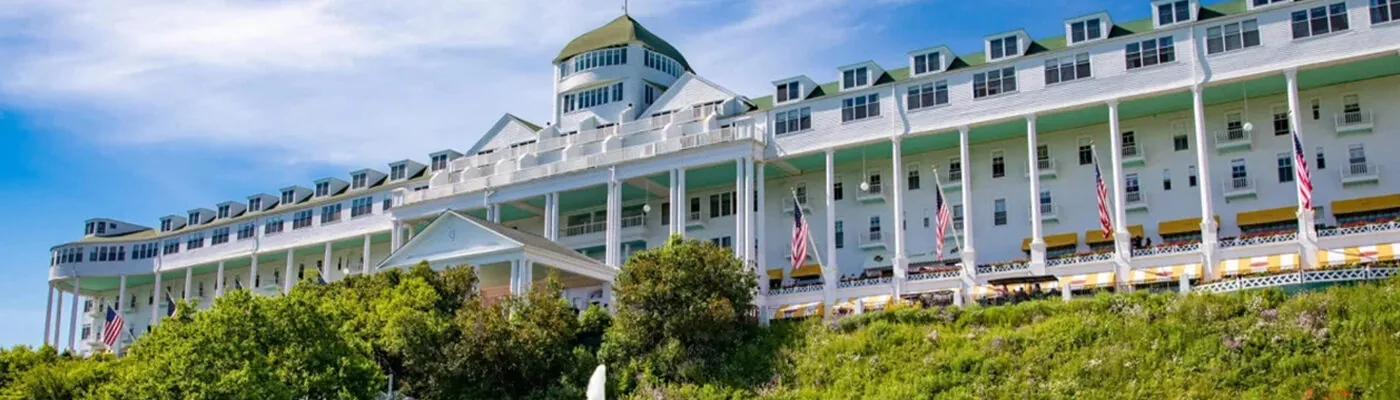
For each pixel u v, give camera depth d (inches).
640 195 3179.1
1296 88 2294.5
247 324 1803.6
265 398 1717.5
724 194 3095.5
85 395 1980.8
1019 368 1807.3
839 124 2770.7
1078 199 2655.0
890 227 2861.7
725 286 2171.5
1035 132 2554.1
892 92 2719.0
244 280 4158.5
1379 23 2247.8
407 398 2082.9
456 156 3590.1
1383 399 1507.1
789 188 3024.1
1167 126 2598.4
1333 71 2340.1
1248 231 2461.9
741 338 2124.8
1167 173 2576.3
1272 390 1596.9
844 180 2957.7
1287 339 1684.3
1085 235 2620.6
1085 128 2684.5
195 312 1905.8
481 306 2239.2
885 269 2817.4
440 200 3292.3
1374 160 2379.4
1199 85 2381.9
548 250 2600.9
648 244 3201.3
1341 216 2390.5
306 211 3848.4
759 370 2027.6
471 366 2068.2
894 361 1923.0
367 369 1867.6
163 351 1827.0
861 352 1978.3
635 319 2128.4
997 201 2746.1
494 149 3440.0
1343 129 2409.0
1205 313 1797.5
